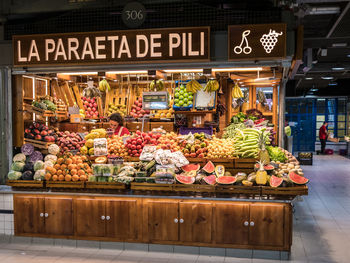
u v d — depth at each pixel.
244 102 8.71
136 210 4.73
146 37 5.09
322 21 8.38
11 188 5.09
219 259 4.45
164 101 6.30
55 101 7.18
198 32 4.97
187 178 4.70
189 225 4.59
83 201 4.85
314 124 20.81
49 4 5.64
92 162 5.56
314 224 6.09
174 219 4.62
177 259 4.46
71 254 4.66
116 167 4.95
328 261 4.41
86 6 5.54
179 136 5.62
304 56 11.28
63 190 4.93
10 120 5.74
